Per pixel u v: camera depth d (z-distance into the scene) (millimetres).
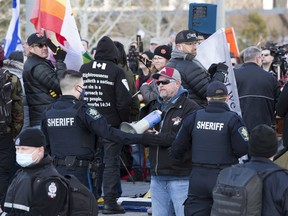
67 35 12688
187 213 9742
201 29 15031
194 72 11734
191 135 9805
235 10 75062
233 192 7832
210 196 9594
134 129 10398
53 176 8109
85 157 9969
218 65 11781
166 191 10703
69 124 9930
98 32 45594
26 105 12734
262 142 7926
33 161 8133
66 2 12695
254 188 7773
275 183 7750
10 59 13883
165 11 56906
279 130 13859
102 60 12719
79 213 8250
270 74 13320
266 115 13266
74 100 10055
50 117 10031
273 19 81688
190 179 9742
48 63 12758
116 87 12625
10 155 12227
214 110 9680
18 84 12156
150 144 10297
